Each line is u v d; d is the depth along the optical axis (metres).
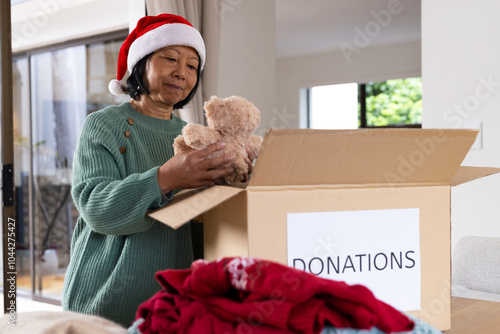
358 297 0.63
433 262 0.86
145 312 0.72
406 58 6.51
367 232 0.82
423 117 2.59
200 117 2.66
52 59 4.41
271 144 0.72
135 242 1.05
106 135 1.07
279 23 5.25
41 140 4.55
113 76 4.03
